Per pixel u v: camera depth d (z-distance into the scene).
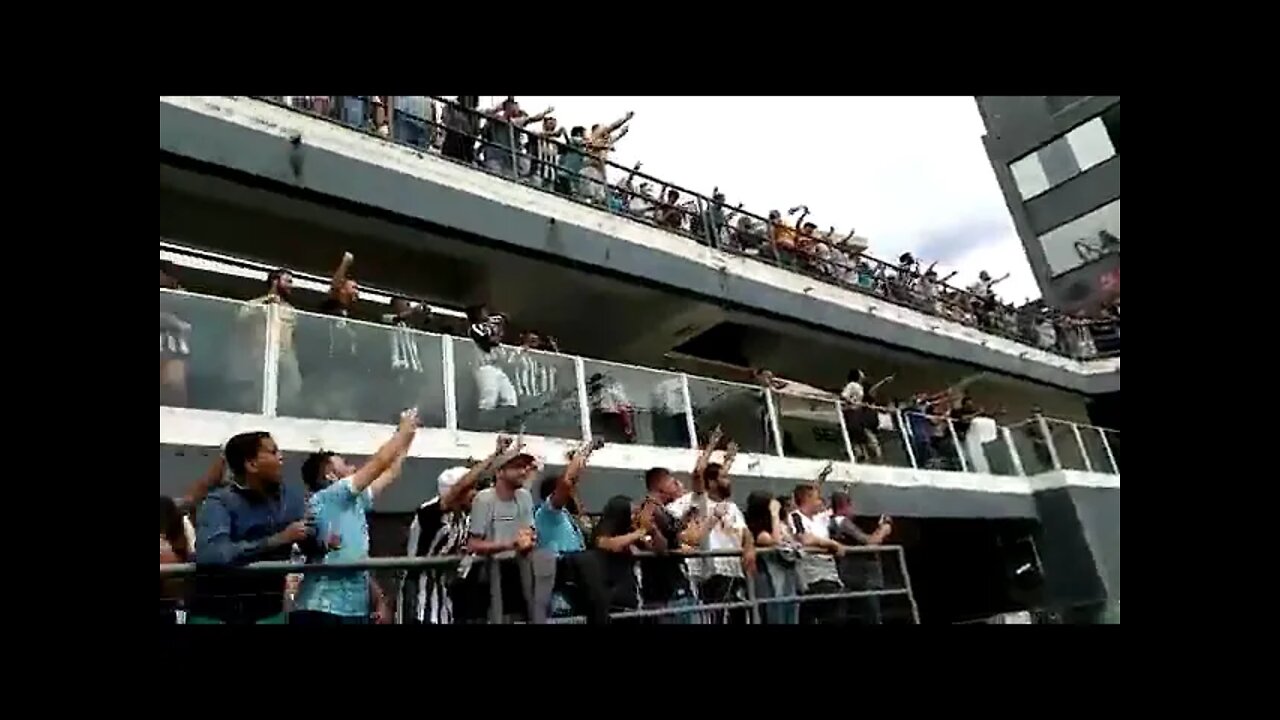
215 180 8.12
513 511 5.66
